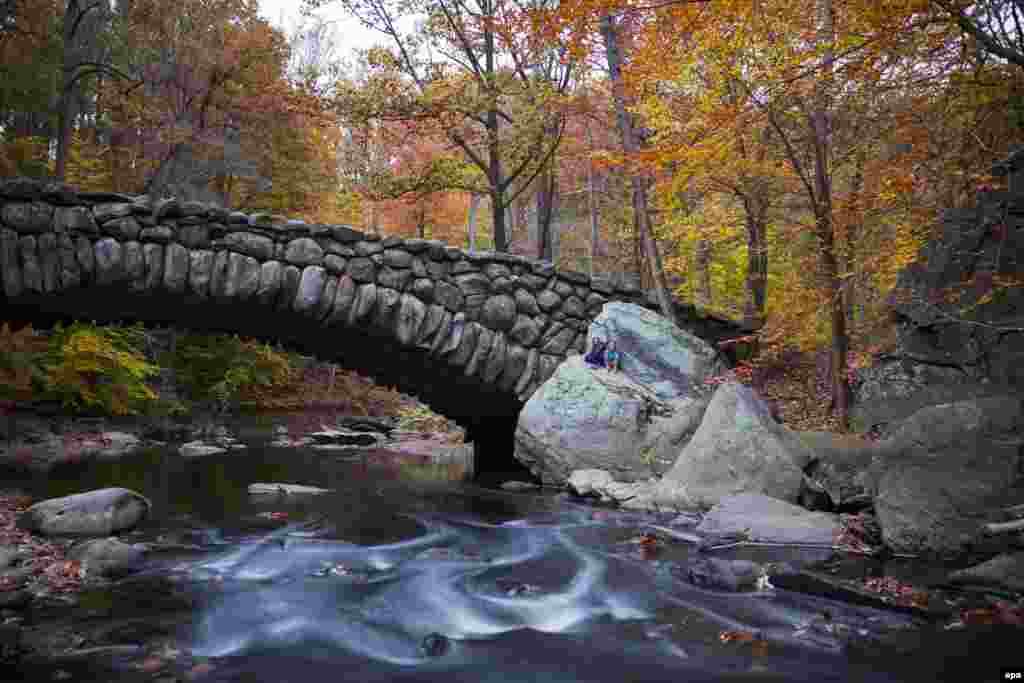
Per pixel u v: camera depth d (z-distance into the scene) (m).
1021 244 7.54
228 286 8.63
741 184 12.41
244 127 23.14
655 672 3.39
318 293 9.09
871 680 3.24
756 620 4.14
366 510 8.03
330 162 28.75
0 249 7.59
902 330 9.12
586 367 9.84
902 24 5.11
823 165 9.82
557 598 4.66
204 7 21.58
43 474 10.05
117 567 5.14
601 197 23.22
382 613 4.38
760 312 14.98
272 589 4.86
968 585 4.52
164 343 23.22
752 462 7.30
